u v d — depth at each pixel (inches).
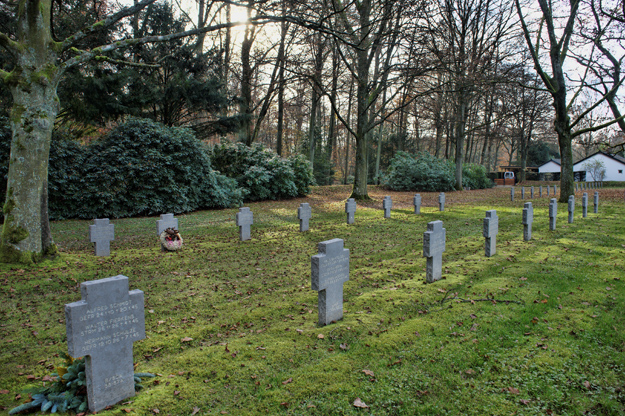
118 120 919.0
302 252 418.6
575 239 429.4
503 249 396.5
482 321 214.4
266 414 142.3
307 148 1691.7
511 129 1745.8
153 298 275.6
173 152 748.0
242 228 478.9
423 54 768.9
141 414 140.4
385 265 353.4
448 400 151.1
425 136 2188.7
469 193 1278.3
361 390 155.6
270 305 257.6
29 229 327.0
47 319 238.1
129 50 866.1
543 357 177.3
